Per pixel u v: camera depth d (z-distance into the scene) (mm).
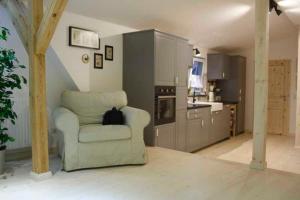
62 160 3350
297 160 4934
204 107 5836
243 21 5312
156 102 4535
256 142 3400
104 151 3369
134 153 3508
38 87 2967
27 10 3072
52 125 4207
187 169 3377
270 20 5652
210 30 5730
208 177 3104
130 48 4723
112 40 4648
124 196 2588
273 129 7590
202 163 3629
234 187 2818
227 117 6902
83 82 4254
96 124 3836
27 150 3975
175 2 4188
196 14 4750
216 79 7227
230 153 5523
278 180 3023
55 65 4137
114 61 4703
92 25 4316
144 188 2781
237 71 7328
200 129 5746
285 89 7363
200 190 2738
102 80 4535
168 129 4824
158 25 5055
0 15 3602
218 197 2576
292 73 7246
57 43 3861
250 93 7832
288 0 4410
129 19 4566
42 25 2820
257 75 3365
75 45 4047
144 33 4531
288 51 7258
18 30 3201
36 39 2914
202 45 6852
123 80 4848
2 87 3113
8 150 3795
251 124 7895
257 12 3346
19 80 3246
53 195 2600
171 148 4902
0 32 3521
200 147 5770
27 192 2662
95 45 4336
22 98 3875
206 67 7148
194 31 5691
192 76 6609
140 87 4637
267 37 3330
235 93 7387
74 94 3891
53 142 4211
